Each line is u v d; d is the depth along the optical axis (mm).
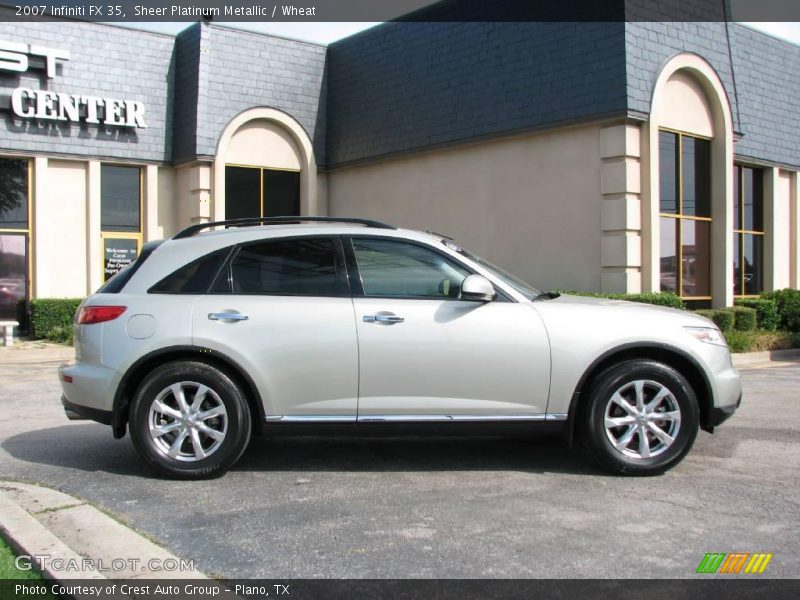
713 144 15609
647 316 5445
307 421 5281
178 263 5488
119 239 18312
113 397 5281
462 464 5711
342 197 19953
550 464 5703
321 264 5469
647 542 4113
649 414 5336
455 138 16375
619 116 13273
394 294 5402
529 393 5301
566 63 14250
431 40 17297
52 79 16906
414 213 17797
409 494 4980
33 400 8859
